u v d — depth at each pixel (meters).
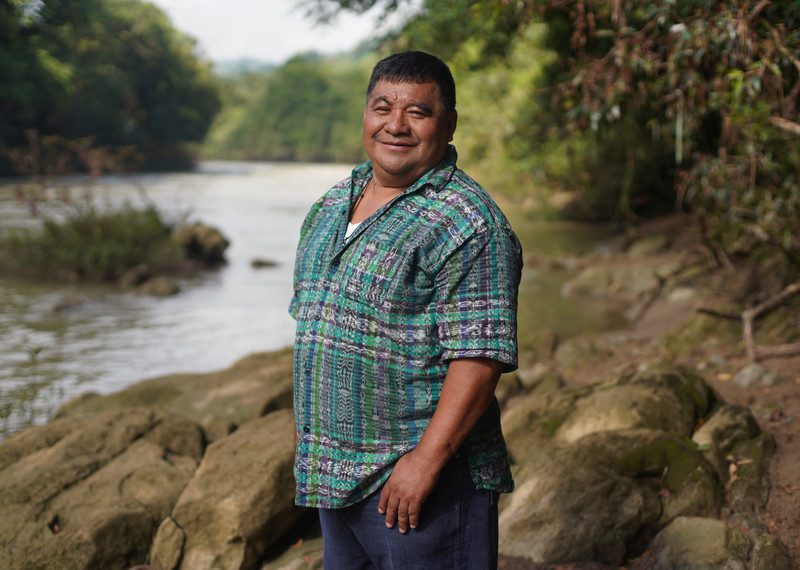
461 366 1.92
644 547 3.21
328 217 2.15
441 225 1.94
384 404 1.97
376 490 2.01
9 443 4.01
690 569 2.99
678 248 12.25
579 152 16.58
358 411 1.99
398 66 2.03
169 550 3.32
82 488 3.57
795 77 5.28
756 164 5.84
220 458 3.58
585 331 8.49
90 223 13.34
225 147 93.12
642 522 3.23
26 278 12.59
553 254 13.63
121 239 13.25
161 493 3.60
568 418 4.12
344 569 2.17
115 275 12.73
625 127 12.16
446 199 1.98
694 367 5.81
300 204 26.73
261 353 6.21
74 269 12.70
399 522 1.98
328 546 2.19
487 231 1.94
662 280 9.80
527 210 19.81
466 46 9.83
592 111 5.31
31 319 9.80
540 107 14.70
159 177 43.25
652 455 3.42
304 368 2.06
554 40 9.34
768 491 3.48
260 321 9.86
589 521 3.21
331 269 2.03
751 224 6.61
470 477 2.04
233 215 22.75
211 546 3.31
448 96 2.05
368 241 1.99
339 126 88.38
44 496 3.49
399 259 1.93
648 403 4.02
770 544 3.03
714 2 4.61
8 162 35.69
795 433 4.13
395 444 1.99
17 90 33.78
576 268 12.70
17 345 8.50
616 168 16.27
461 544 2.04
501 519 3.36
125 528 3.36
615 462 3.39
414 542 2.00
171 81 58.50
